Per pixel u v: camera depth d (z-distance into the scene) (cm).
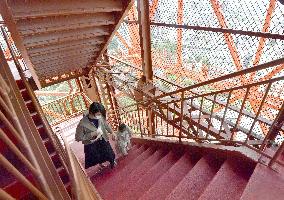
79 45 820
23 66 979
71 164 169
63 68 1012
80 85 1252
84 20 673
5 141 106
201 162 455
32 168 119
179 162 504
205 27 603
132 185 527
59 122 1198
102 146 614
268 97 605
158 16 734
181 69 793
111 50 1596
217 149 439
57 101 1186
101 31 777
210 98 680
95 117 554
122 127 718
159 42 787
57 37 706
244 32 510
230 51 583
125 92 975
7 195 76
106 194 532
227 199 345
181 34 700
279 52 480
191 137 538
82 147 977
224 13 536
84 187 143
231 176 379
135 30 1101
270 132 357
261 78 606
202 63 702
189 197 390
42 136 495
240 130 561
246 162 384
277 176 336
